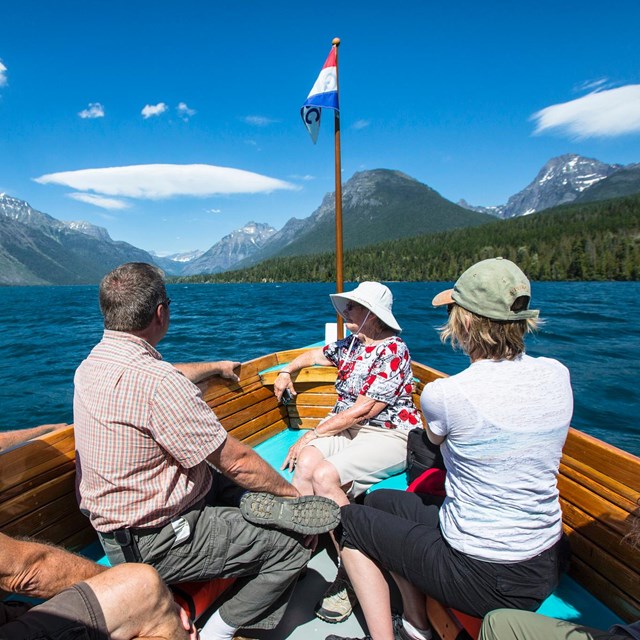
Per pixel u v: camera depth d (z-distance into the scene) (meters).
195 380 2.86
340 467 2.28
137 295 1.62
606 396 9.34
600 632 1.15
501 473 1.37
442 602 1.53
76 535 2.17
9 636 1.14
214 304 45.47
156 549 1.60
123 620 1.29
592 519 1.92
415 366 3.55
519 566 1.40
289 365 3.24
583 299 42.62
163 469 1.58
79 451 1.61
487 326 1.43
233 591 1.98
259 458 1.75
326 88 3.50
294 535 1.79
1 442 2.02
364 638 1.81
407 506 1.84
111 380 1.53
